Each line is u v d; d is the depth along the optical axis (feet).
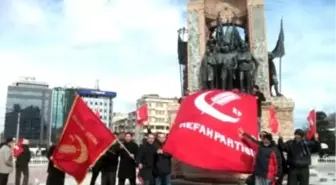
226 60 87.66
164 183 46.55
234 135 43.01
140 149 46.70
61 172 44.42
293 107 91.66
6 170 54.75
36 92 453.17
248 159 41.06
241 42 90.84
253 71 88.43
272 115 85.61
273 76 97.40
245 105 46.50
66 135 41.83
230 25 96.17
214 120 44.24
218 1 104.06
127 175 48.42
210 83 90.02
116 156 47.24
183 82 101.96
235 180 62.08
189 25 101.14
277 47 98.53
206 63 90.27
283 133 90.38
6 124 440.04
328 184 67.97
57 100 456.45
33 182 79.92
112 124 507.71
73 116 42.09
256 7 98.27
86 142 41.57
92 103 485.15
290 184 41.70
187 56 100.01
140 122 80.64
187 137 43.65
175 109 91.66
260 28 96.99
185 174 69.05
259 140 41.27
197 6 101.65
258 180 37.22
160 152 46.42
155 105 416.26
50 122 428.56
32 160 148.87
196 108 45.93
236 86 88.74
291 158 41.63
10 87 447.01
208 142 42.86
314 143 43.86
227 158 41.65
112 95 499.92
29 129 442.50
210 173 64.85
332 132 193.77
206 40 101.65
